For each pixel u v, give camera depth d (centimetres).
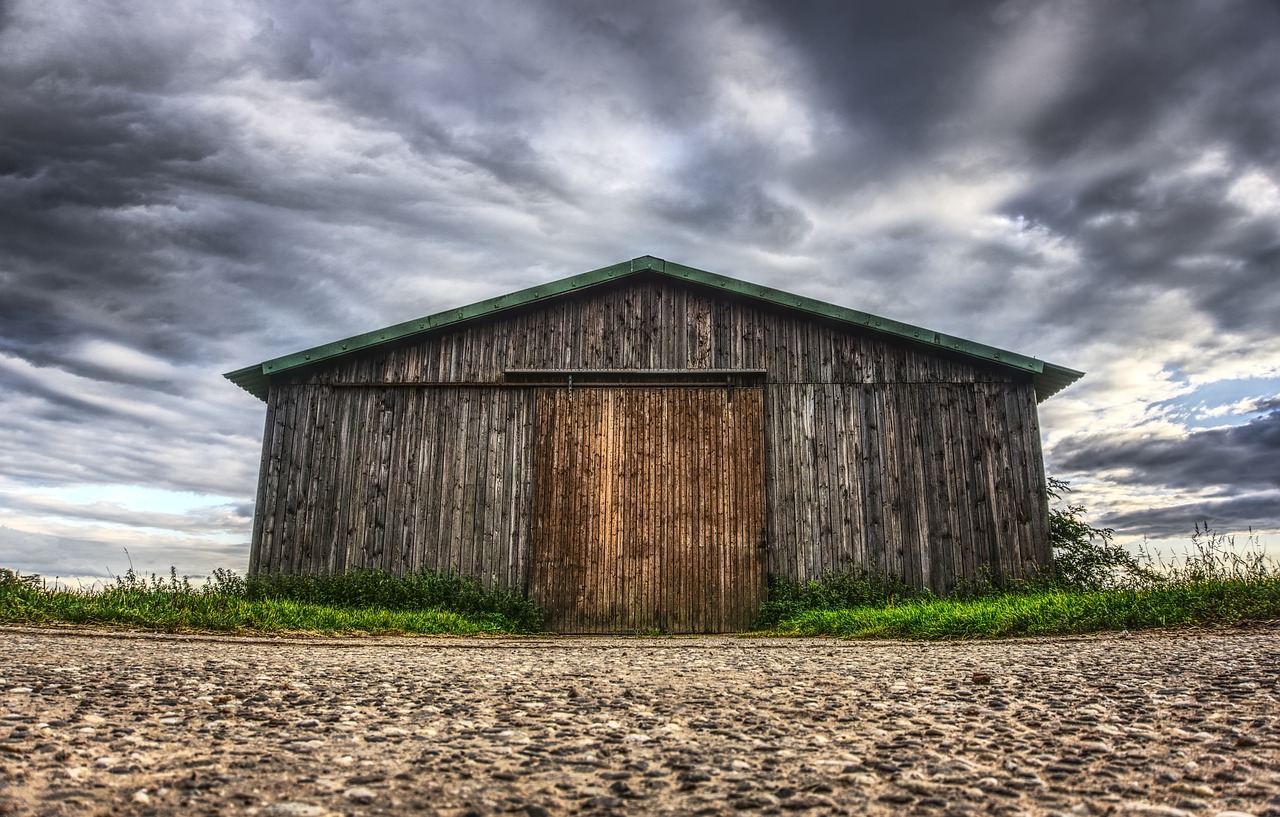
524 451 1293
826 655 618
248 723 299
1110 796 204
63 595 851
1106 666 468
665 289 1352
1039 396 1438
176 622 796
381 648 698
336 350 1300
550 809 193
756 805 198
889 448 1284
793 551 1254
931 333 1288
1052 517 1472
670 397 1311
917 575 1236
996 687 399
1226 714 307
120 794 199
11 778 207
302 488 1276
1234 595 749
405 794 204
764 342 1329
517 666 539
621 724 307
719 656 626
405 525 1267
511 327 1338
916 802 200
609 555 1257
